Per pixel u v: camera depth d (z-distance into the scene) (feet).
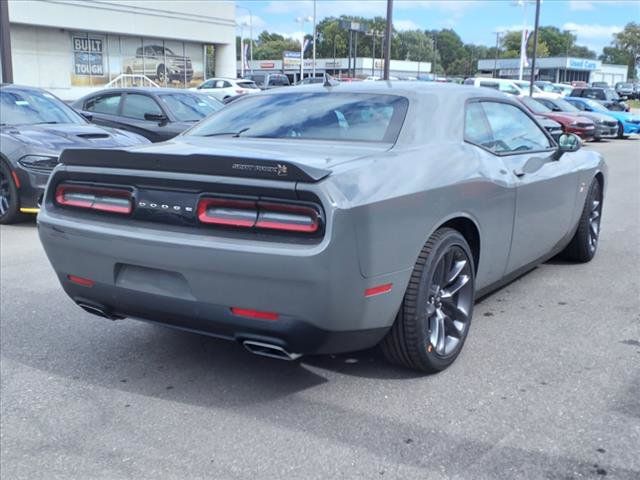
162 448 9.84
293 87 15.20
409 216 10.64
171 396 11.50
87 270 11.48
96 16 118.32
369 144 12.03
